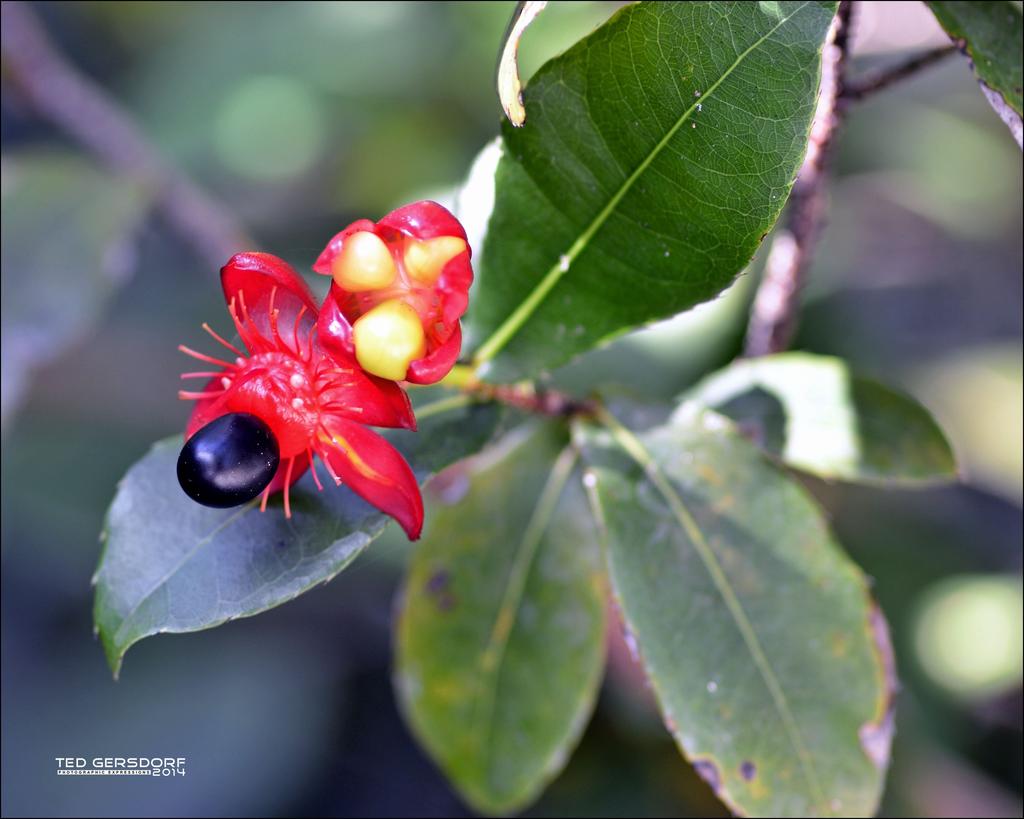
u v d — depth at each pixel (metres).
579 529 0.28
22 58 0.35
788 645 0.25
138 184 0.33
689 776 0.33
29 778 0.34
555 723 0.29
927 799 0.32
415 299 0.23
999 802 0.32
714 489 0.26
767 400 0.28
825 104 0.26
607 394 0.26
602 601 0.28
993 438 0.36
